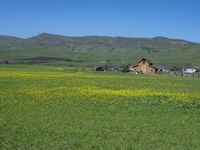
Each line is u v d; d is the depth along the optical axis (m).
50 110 30.48
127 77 92.25
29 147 18.48
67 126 23.77
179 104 35.19
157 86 61.38
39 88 49.78
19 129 22.53
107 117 27.53
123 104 35.19
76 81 67.94
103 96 41.28
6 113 28.52
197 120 26.91
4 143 19.08
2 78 69.75
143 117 27.84
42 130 22.38
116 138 20.69
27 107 31.95
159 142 19.95
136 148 18.66
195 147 19.00
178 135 21.67
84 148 18.58
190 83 73.19
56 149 18.30
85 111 30.34
